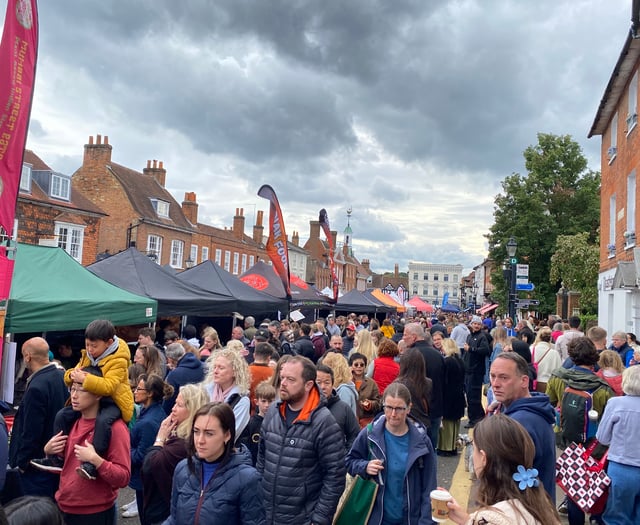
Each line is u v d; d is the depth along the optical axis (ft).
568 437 17.39
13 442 13.92
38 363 14.39
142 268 39.47
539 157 96.12
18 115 18.20
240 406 15.42
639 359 23.75
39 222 82.74
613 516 14.58
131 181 115.85
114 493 12.17
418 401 15.90
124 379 12.21
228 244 146.51
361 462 11.87
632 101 45.83
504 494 7.13
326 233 69.62
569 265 75.92
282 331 44.19
